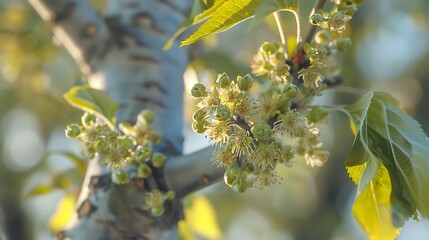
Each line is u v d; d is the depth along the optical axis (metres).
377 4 1.99
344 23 0.70
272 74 0.72
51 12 0.86
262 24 1.85
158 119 0.83
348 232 2.54
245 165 0.70
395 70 2.29
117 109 0.80
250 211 2.42
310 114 0.71
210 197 2.35
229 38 1.85
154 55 0.85
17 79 1.61
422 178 0.68
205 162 0.77
